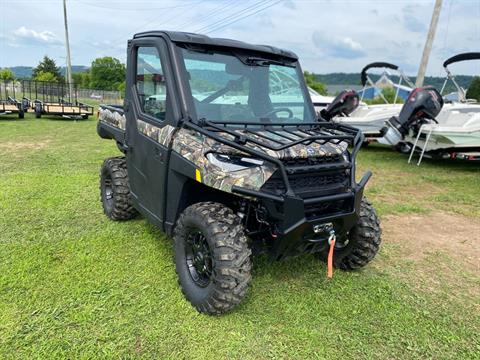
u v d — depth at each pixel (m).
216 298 2.67
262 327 2.74
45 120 16.27
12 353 2.39
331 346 2.60
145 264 3.53
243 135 2.66
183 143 2.89
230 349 2.52
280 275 3.46
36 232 4.18
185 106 2.97
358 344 2.64
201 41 3.18
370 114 10.55
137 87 3.69
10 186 5.88
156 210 3.35
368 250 3.36
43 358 2.36
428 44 13.97
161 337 2.59
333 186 2.86
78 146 9.87
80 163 7.76
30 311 2.78
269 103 3.41
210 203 2.90
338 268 3.64
